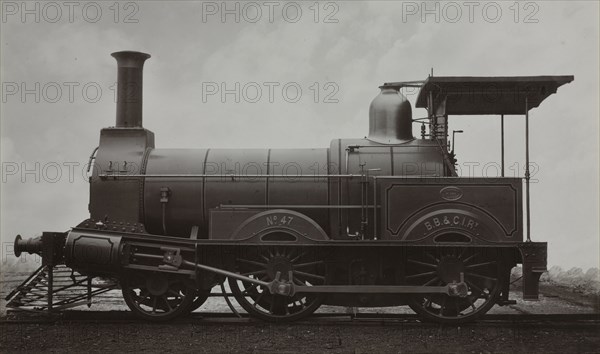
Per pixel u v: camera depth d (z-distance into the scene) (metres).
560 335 11.09
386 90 12.87
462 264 11.60
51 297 11.98
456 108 12.86
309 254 12.06
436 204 11.64
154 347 10.30
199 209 12.31
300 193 12.23
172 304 12.38
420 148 12.25
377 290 11.52
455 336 10.98
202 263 11.99
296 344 10.48
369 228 12.04
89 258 11.77
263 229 11.70
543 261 11.41
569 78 11.61
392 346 10.34
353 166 12.15
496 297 11.77
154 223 12.41
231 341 10.66
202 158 12.58
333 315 12.59
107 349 10.20
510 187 11.59
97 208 12.37
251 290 12.23
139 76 13.04
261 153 12.67
